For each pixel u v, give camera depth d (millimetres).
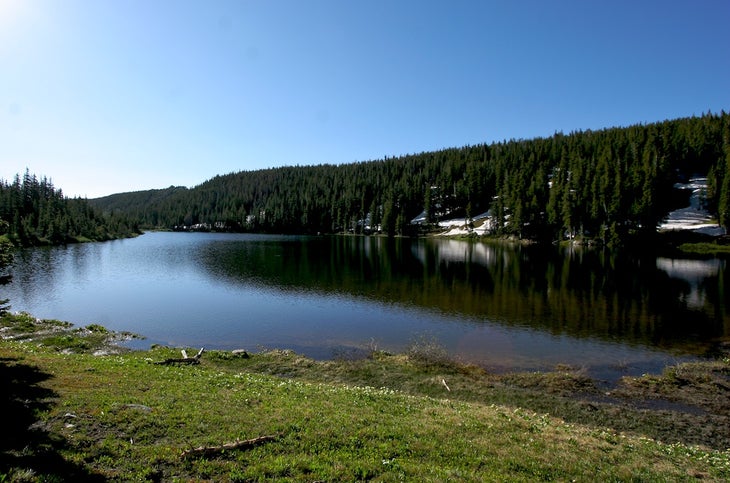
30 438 9648
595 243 103438
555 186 122000
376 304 42438
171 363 21625
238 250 101375
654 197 98062
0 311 19953
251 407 13477
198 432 11109
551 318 36625
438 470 9953
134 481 8523
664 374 23391
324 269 67312
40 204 129750
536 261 76500
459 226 155000
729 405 19547
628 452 12938
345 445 11023
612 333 32062
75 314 37344
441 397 19719
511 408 18375
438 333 32156
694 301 42812
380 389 19219
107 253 90875
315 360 25125
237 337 30891
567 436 13734
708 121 151750
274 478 9047
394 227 162250
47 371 15508
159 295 46562
